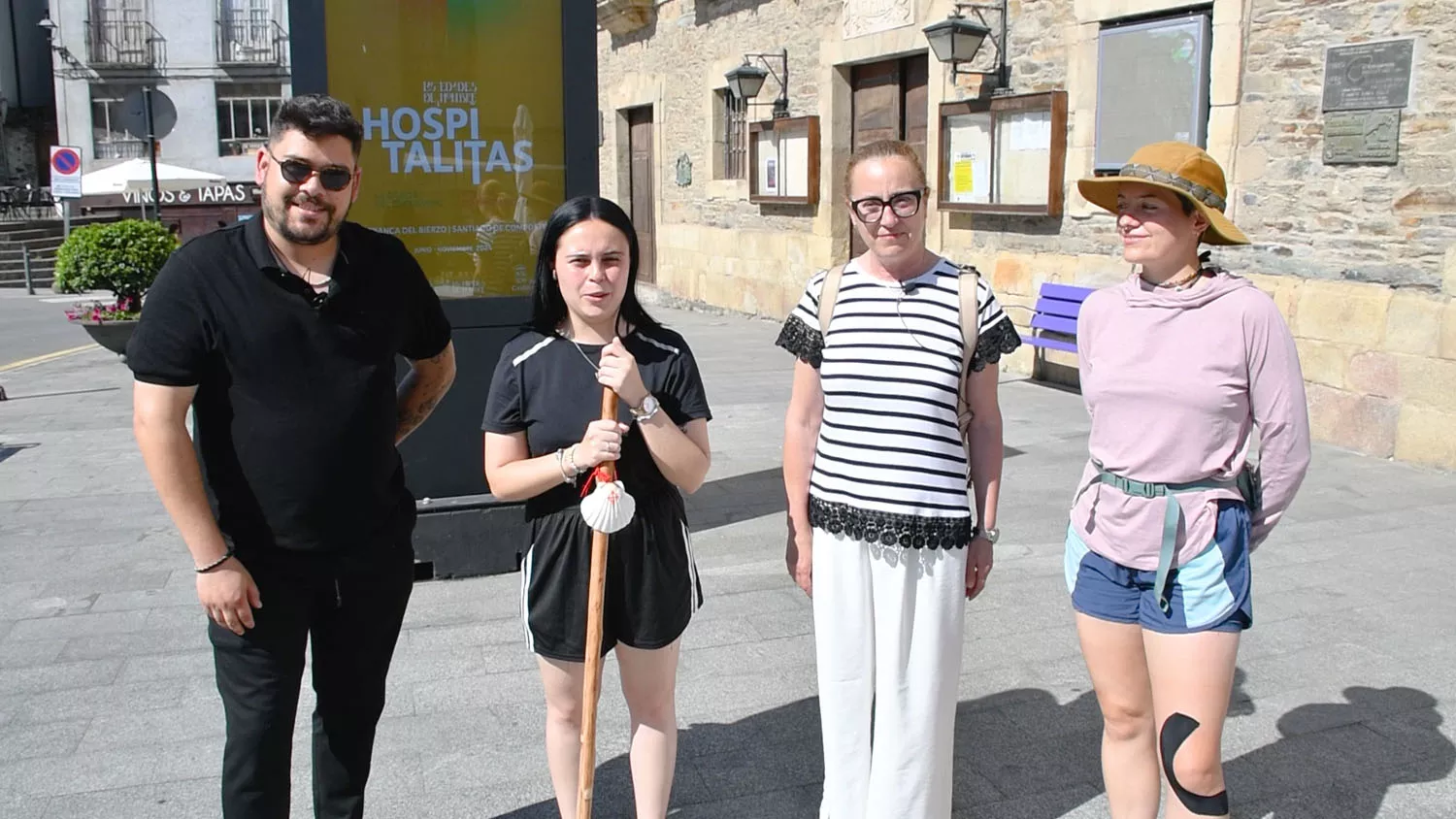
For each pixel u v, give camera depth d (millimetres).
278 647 2479
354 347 2475
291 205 2346
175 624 4449
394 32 4746
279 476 2418
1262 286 7258
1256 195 7270
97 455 7355
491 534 4914
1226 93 7312
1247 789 3115
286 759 2529
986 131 9375
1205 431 2434
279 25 32625
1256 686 3736
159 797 3152
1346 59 6621
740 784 3197
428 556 4867
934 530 2578
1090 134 8367
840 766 2736
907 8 10320
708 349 11562
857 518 2609
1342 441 6879
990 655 4047
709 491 6277
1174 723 2434
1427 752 3299
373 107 4762
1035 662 3984
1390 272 6535
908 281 2637
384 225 4836
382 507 2586
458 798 3143
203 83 32625
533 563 2699
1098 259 8461
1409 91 6328
